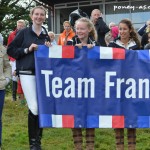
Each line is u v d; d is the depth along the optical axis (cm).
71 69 594
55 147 723
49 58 594
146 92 597
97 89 595
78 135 598
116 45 616
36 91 598
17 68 620
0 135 652
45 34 634
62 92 593
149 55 598
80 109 593
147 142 766
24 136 784
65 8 2048
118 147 597
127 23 611
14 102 1166
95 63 594
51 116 591
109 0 1973
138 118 595
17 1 2662
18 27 1052
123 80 596
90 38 606
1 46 649
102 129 845
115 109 594
